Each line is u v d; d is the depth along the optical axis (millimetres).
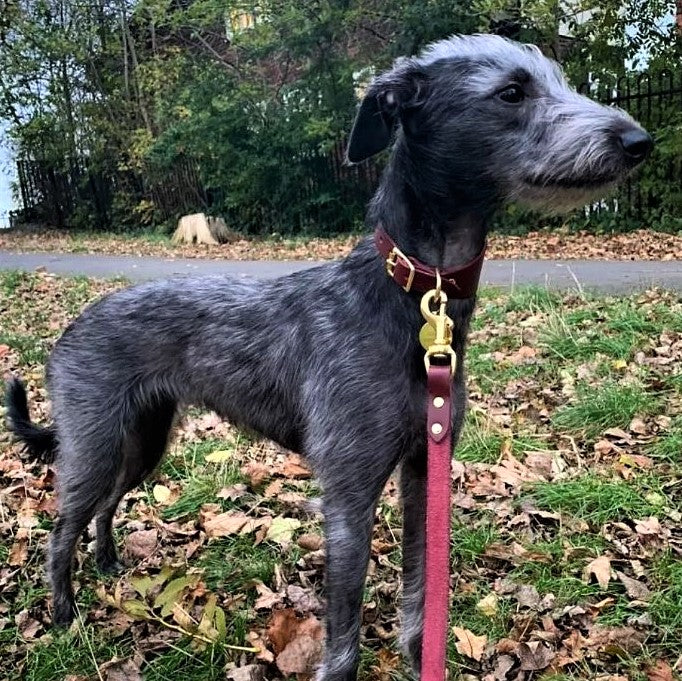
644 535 926
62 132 5312
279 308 764
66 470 846
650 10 3449
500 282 2318
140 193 5191
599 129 626
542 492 1020
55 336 1847
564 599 833
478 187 637
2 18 5125
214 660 775
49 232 5219
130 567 951
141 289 853
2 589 909
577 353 1497
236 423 815
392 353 649
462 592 858
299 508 1062
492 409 1316
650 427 1197
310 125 3920
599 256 2820
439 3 3652
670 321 1635
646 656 749
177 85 4773
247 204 4484
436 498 561
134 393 844
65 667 778
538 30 3480
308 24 3881
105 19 5133
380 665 760
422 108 644
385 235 650
